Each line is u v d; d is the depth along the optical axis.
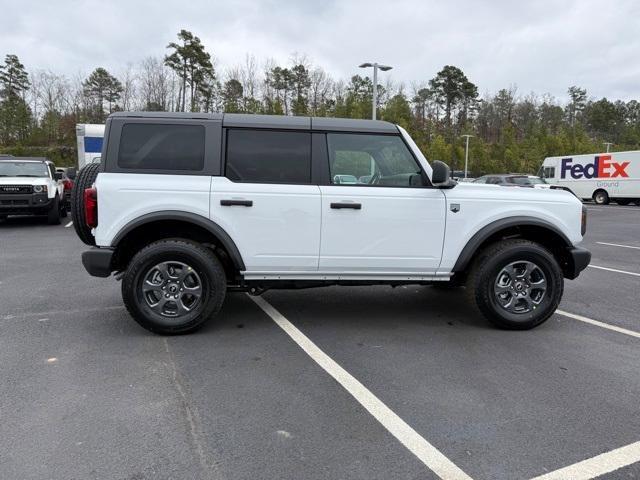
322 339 4.46
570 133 64.62
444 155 49.84
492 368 3.84
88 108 59.91
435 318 5.16
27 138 57.44
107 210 4.24
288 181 4.48
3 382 3.46
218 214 4.35
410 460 2.61
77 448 2.67
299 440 2.78
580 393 3.42
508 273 4.71
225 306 5.50
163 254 4.30
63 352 4.04
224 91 49.53
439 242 4.64
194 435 2.82
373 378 3.62
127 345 4.22
